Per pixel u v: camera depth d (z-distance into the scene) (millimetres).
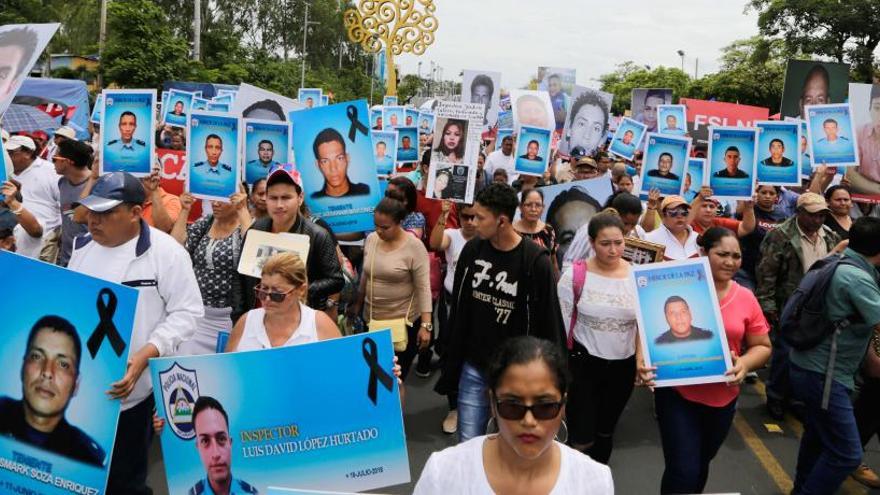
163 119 10938
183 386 2799
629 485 4645
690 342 3582
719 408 3652
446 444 5207
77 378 2855
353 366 2844
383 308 5262
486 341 4004
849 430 3959
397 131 9453
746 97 34562
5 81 4551
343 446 2840
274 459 2816
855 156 7281
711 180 6539
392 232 5148
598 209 6879
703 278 3633
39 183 6242
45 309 2854
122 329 2869
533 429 1844
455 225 7266
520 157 8859
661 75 47188
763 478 4848
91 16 37656
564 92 17141
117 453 3256
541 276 3908
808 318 4027
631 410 6070
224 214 4777
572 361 4227
